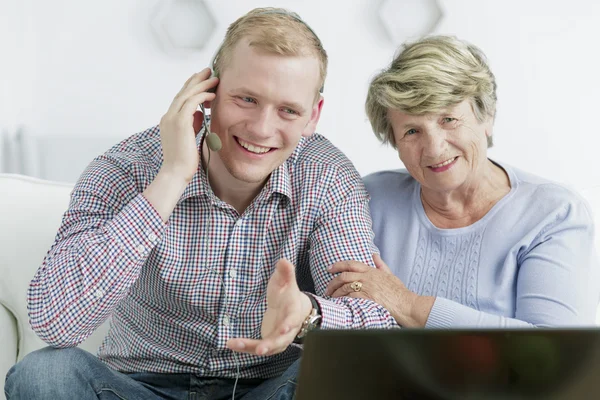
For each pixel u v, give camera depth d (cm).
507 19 311
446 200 186
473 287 181
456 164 177
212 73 167
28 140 319
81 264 154
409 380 87
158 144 180
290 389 151
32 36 321
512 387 88
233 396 163
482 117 177
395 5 312
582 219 182
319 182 177
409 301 167
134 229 156
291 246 174
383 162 320
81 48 322
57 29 321
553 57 312
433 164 176
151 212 157
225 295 170
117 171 172
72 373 151
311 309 145
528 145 315
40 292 154
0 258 198
